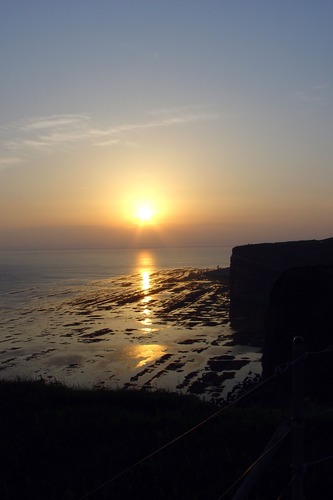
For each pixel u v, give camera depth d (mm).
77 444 8758
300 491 4379
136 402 11867
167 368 45375
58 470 7688
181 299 103438
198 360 48625
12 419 10195
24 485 7219
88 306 95938
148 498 6555
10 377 42500
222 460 7551
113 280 162500
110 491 6711
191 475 7047
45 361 49281
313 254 81562
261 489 6422
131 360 49094
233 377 41469
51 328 70688
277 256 81312
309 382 17438
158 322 74625
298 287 22516
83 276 186750
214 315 80812
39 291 129000
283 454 7543
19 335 65375
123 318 79375
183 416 10250
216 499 6301
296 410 4422
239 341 58406
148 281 153125
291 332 21766
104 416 10242
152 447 8242
